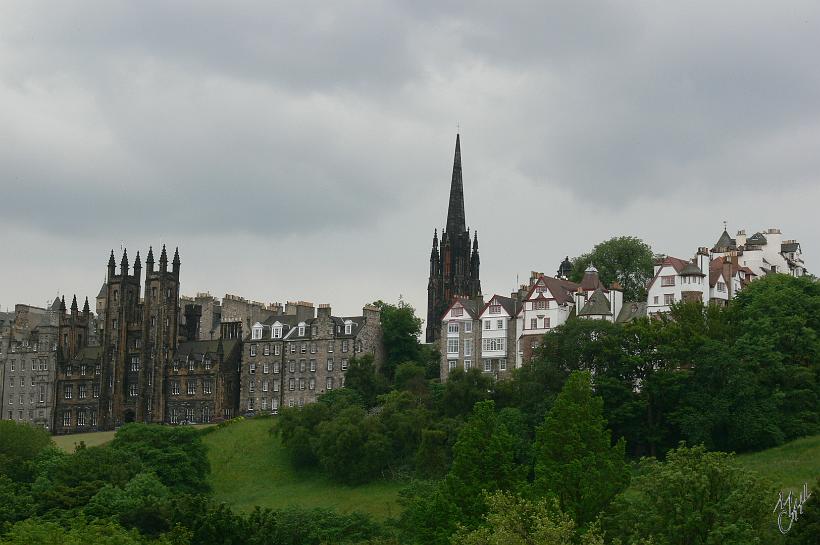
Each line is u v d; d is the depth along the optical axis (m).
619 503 134.50
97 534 151.50
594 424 147.75
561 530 107.94
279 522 173.88
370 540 165.50
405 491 187.38
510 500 119.25
